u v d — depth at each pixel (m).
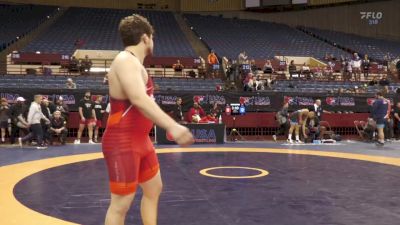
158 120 2.36
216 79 19.52
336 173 8.10
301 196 6.09
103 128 15.04
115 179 2.60
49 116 13.29
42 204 5.54
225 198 5.93
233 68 19.67
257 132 16.00
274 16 34.72
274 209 5.32
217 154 10.98
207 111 15.54
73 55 22.05
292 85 19.11
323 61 25.70
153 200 2.97
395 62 25.34
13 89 14.12
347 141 15.45
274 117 15.95
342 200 5.85
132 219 4.80
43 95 14.37
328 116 16.23
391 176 7.81
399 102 16.16
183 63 23.44
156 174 2.91
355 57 23.48
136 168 2.63
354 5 33.34
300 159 10.12
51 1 33.09
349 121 16.41
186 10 35.09
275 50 28.02
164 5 35.34
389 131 15.58
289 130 14.81
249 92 15.93
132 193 2.65
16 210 5.22
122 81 2.44
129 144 2.60
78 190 6.43
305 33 32.31
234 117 15.65
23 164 9.03
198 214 5.05
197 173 7.98
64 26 28.12
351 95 16.62
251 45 28.61
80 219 4.83
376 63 25.69
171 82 18.88
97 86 17.64
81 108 13.70
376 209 5.35
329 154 11.19
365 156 10.83
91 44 25.17
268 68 20.92
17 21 28.83
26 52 21.80
